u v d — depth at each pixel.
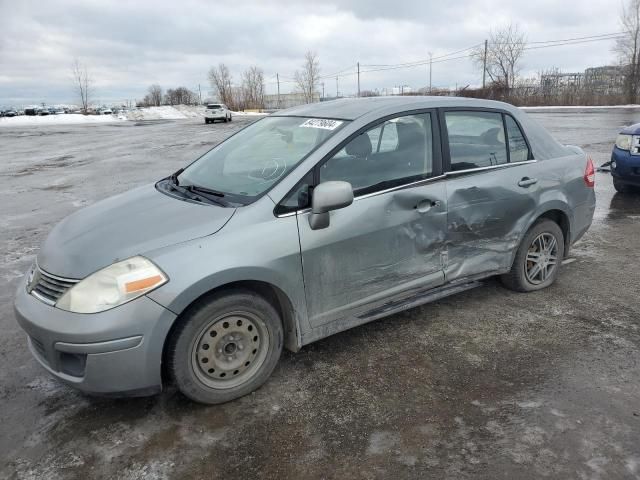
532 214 4.10
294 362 3.39
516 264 4.21
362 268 3.28
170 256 2.66
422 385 3.11
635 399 2.92
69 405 2.98
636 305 4.14
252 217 2.90
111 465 2.50
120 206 3.36
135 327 2.56
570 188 4.34
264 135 3.80
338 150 3.20
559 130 18.55
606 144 14.12
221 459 2.53
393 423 2.77
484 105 3.94
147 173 11.98
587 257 5.32
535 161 4.16
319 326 3.22
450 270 3.74
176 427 2.77
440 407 2.89
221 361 2.91
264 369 3.06
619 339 3.61
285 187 3.02
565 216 4.40
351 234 3.18
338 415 2.84
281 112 4.27
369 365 3.34
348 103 3.82
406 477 2.38
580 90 48.16
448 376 3.20
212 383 2.90
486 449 2.54
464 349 3.51
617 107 40.38
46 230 6.85
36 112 69.88
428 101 3.68
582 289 4.48
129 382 2.63
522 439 2.61
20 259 5.61
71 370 2.68
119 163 14.02
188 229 2.80
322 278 3.13
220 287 2.86
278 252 2.91
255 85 85.81
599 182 9.18
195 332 2.77
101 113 74.06
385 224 3.31
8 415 2.90
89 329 2.52
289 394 3.04
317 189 2.93
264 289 3.11
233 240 2.80
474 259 3.86
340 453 2.55
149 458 2.54
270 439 2.66
